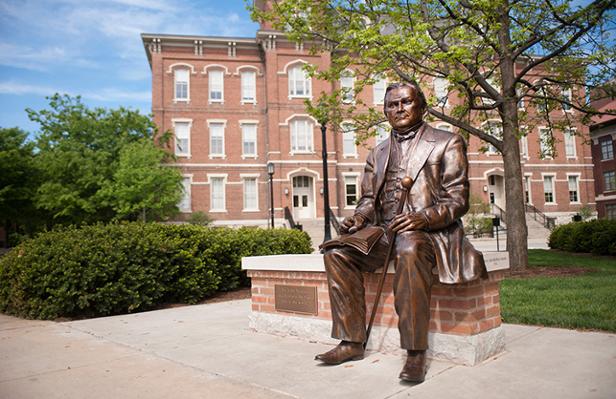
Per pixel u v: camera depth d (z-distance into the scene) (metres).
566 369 3.47
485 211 30.94
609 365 3.54
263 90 32.09
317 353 4.23
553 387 3.08
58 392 3.36
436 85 30.03
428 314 3.37
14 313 7.44
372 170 4.28
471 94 10.41
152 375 3.72
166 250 7.78
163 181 26.30
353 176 32.16
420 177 3.84
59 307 6.80
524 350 4.07
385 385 3.24
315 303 4.72
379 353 4.13
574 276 9.16
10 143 25.06
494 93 10.92
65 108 28.53
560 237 16.70
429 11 10.70
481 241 27.62
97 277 6.96
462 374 3.42
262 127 31.86
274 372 3.66
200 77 31.34
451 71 11.23
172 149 30.56
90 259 6.99
